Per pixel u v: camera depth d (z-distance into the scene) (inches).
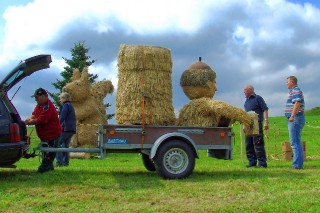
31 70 375.9
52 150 379.6
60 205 279.7
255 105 477.4
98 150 376.5
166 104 410.3
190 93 438.9
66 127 470.3
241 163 547.5
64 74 1496.1
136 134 382.3
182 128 390.9
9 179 364.2
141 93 399.5
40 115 385.7
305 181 365.4
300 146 454.0
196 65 446.9
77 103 810.8
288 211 258.7
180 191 323.9
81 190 324.2
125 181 365.4
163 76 410.3
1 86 356.2
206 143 396.5
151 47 409.4
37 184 343.6
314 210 260.4
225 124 421.1
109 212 257.6
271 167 478.9
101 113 845.8
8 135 343.0
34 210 265.6
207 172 424.5
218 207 268.5
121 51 410.3
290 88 456.1
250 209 263.4
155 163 379.2
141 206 274.2
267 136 678.5
